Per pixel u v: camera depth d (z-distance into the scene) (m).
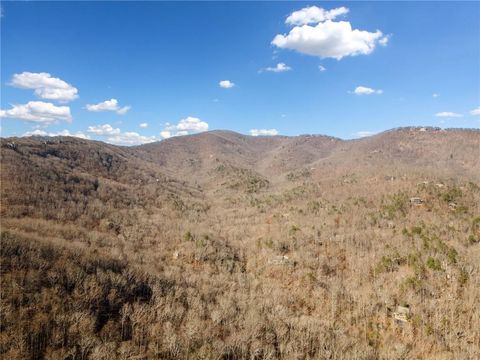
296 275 134.50
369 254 144.62
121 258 122.56
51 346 70.69
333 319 104.12
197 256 148.62
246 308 100.44
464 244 140.12
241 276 133.50
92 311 85.38
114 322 85.12
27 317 74.38
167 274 123.06
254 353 80.75
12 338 67.94
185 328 86.12
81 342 73.38
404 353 85.81
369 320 103.00
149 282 107.81
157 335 82.94
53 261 96.81
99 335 78.81
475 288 105.12
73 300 84.81
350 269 136.88
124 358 72.31
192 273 132.88
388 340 93.00
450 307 100.50
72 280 91.50
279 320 94.88
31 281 84.62
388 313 104.69
